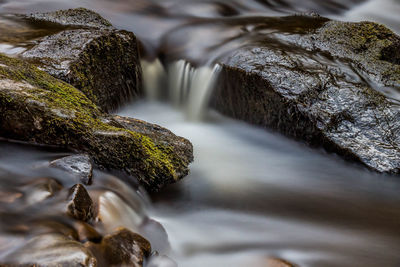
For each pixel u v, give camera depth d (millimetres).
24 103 4137
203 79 8586
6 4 11188
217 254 4152
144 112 8586
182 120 8555
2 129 4117
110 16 11203
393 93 7609
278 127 7352
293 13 13047
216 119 8516
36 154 4070
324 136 6656
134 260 3094
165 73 9469
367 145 6473
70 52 6676
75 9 10055
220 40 9570
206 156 6781
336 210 5355
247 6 13227
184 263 3920
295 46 8828
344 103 7008
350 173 6359
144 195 4680
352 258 4320
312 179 6223
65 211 3111
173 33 10289
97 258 2889
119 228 3363
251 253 4215
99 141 4398
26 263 2391
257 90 7457
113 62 7488
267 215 5102
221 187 5703
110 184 4195
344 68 8031
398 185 6000
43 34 8320
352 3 14289
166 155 5363
